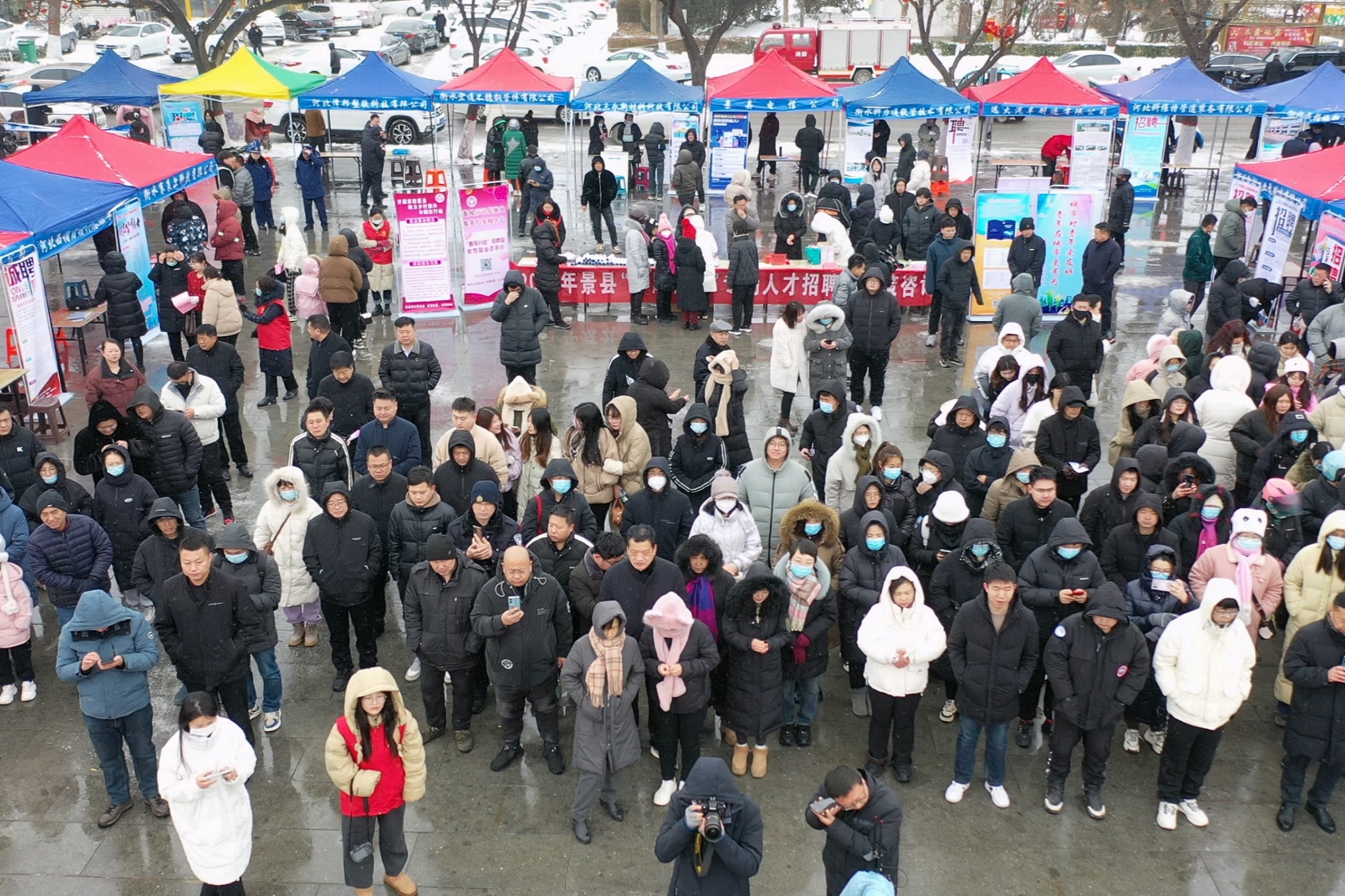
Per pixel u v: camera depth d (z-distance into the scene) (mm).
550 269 15562
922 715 7555
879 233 16891
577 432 8609
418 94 20719
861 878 4547
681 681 6250
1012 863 6141
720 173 23297
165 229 16641
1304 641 6211
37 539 7438
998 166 26062
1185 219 22219
